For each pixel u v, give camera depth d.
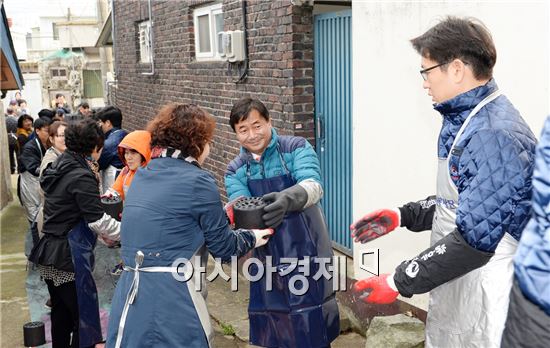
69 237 3.73
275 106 5.54
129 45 10.69
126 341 2.62
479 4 3.28
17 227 8.37
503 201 1.97
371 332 3.93
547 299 1.30
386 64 4.02
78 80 32.22
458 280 2.22
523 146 2.00
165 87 8.77
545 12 2.95
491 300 2.13
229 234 2.66
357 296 4.39
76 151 3.77
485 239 1.98
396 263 4.10
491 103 2.10
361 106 4.31
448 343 2.27
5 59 8.88
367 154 4.30
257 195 3.06
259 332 3.19
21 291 5.74
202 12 7.23
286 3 5.16
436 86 2.15
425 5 3.64
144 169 2.72
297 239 2.98
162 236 2.57
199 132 2.67
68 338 3.98
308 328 3.01
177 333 2.59
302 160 2.99
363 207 4.40
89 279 3.79
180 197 2.57
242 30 5.95
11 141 13.34
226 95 6.56
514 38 3.12
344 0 5.46
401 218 2.66
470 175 2.04
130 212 2.64
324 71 5.17
